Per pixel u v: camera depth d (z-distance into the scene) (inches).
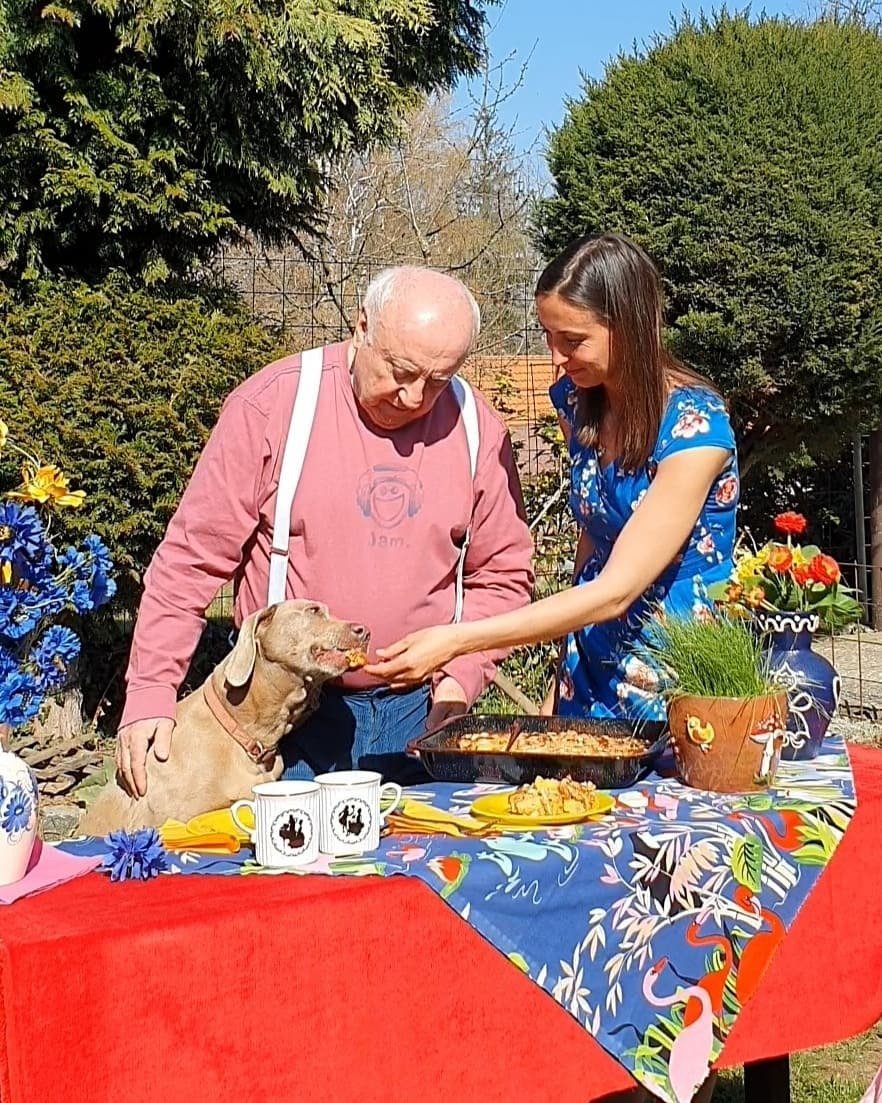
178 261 310.7
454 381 128.0
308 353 122.8
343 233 603.2
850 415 362.9
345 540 119.9
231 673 120.6
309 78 305.6
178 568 119.2
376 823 87.0
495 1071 83.4
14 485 250.7
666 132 347.6
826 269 338.3
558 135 368.8
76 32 289.6
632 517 110.0
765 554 111.7
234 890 80.0
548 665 280.1
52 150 282.2
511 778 103.9
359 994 78.8
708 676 101.7
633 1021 87.8
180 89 300.7
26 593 86.1
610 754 102.7
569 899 86.0
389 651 102.5
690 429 109.7
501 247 547.8
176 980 73.0
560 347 112.1
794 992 96.5
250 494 119.8
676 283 350.0
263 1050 75.7
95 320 270.2
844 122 345.4
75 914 75.8
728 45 354.3
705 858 91.3
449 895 81.8
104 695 290.0
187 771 123.1
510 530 130.4
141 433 258.7
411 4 331.3
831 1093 153.0
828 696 112.6
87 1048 70.7
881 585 391.5
